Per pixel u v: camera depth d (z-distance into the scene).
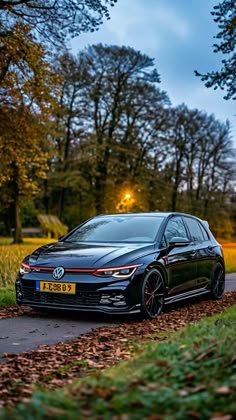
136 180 40.84
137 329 6.75
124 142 38.84
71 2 15.82
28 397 3.60
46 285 7.44
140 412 2.37
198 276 9.25
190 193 51.72
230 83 13.04
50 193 46.56
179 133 47.38
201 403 2.46
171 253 8.29
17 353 5.42
